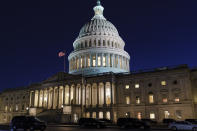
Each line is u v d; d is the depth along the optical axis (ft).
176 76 220.84
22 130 117.80
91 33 363.15
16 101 351.67
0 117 367.25
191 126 131.85
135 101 238.68
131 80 247.29
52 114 247.09
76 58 352.90
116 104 248.73
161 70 230.68
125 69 347.36
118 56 341.82
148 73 237.86
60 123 212.64
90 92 264.31
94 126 152.56
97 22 383.04
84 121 158.71
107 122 198.80
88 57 341.62
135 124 147.84
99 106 251.19
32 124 116.16
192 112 204.23
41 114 259.19
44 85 304.09
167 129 139.13
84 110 257.14
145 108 230.27
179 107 211.82
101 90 267.80
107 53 335.67
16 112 343.46
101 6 428.97
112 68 327.88
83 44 365.20
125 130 128.98
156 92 228.22
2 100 376.48
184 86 214.07
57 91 294.87
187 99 209.15
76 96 267.59
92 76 267.59
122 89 250.98
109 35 360.48
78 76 270.26
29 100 323.78
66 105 239.71
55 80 294.05
